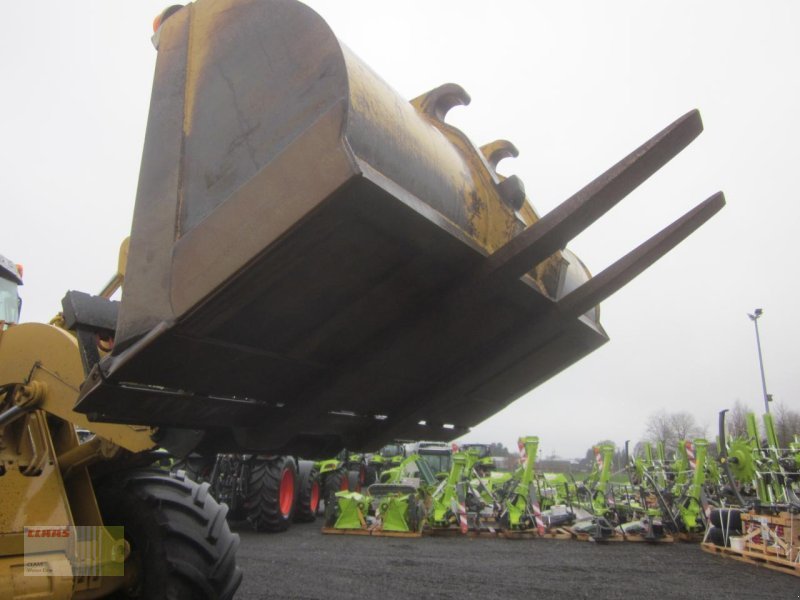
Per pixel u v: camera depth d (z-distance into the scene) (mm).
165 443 2506
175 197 1892
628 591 6117
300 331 2074
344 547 8570
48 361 2867
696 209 2439
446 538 10281
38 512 2648
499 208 2387
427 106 2418
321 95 1659
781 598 5898
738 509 9320
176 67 2018
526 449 11047
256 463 9727
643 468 12016
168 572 2924
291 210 1608
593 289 2555
